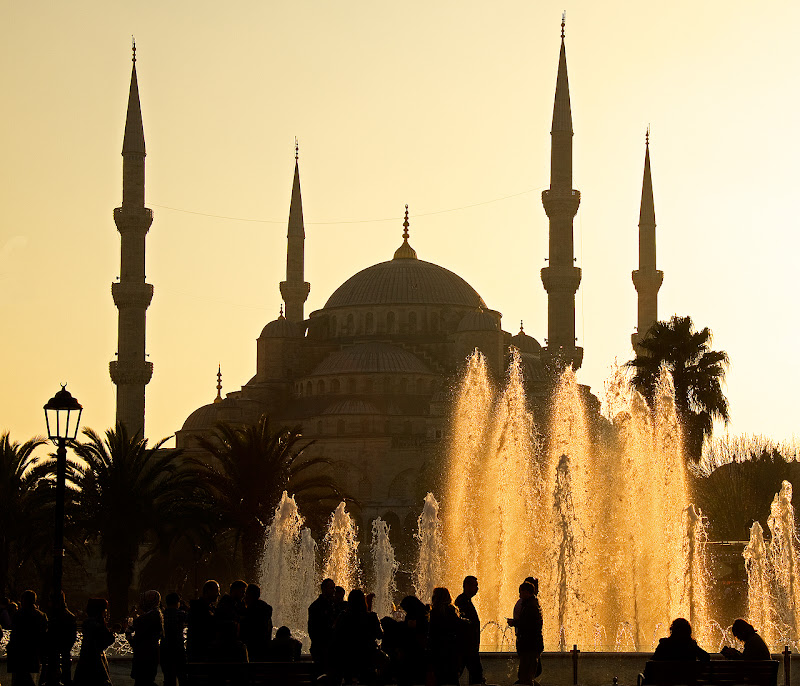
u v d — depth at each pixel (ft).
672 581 200.95
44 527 268.62
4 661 110.01
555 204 501.97
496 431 277.85
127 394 516.73
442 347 622.54
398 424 570.05
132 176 524.93
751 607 203.31
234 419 575.38
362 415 560.61
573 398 240.73
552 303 501.97
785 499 209.56
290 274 650.84
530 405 475.31
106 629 93.86
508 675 106.42
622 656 106.93
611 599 203.72
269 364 615.16
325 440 554.05
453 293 646.33
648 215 552.41
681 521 213.25
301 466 306.76
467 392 329.72
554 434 239.30
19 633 98.07
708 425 283.59
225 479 287.28
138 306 519.19
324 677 89.30
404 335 631.97
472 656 93.50
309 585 253.65
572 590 177.17
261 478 288.30
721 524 335.67
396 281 643.86
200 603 92.38
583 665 106.83
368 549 464.65
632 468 224.12
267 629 92.63
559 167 504.02
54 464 267.18
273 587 253.03
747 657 91.15
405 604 89.45
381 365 588.09
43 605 276.62
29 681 98.22
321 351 630.74
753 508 339.77
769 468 344.69
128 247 521.65
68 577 438.40
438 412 533.14
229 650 87.30
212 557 352.49
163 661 93.30
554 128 506.48
